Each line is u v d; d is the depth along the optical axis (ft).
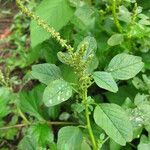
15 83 1.46
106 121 0.92
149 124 1.09
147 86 1.21
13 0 2.08
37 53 1.51
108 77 0.91
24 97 1.27
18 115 1.31
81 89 0.94
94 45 0.98
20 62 1.63
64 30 1.40
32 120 1.30
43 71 0.99
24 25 1.86
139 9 1.25
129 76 0.95
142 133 1.21
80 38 1.33
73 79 1.23
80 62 0.86
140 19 1.32
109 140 1.16
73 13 1.32
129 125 0.92
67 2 1.33
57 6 1.33
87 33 1.33
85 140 1.12
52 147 1.09
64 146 0.94
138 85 1.22
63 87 0.91
